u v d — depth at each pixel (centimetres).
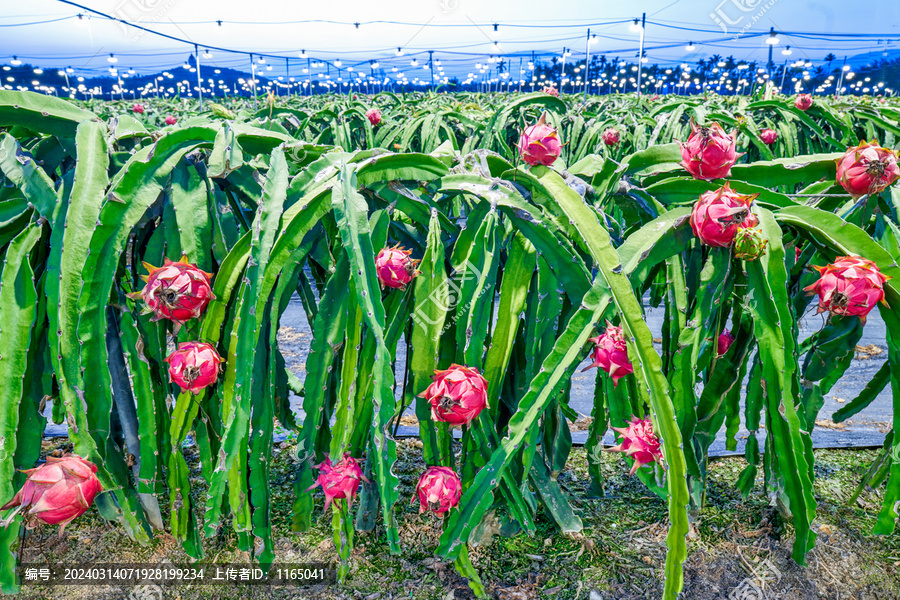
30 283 98
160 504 150
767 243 96
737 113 355
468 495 100
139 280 113
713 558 132
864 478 142
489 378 109
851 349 125
